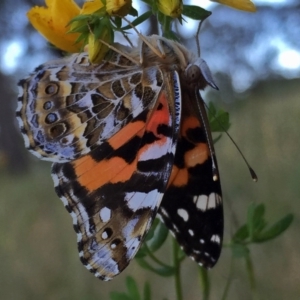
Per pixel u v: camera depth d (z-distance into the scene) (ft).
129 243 0.70
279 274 0.91
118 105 0.69
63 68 0.68
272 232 0.74
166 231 0.73
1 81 3.03
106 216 0.70
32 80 0.68
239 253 0.74
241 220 1.02
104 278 0.70
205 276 0.74
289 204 1.02
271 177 1.10
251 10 0.70
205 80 0.69
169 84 0.69
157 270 0.74
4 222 1.52
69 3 0.70
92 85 0.69
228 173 1.16
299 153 1.11
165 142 0.69
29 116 0.68
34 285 1.16
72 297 1.11
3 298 1.19
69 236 1.33
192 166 0.71
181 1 0.68
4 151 2.97
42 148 0.68
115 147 0.69
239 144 1.23
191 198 0.71
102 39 0.68
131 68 0.69
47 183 1.89
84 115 0.69
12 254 1.31
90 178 0.69
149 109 0.69
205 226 0.71
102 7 0.68
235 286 0.90
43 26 0.70
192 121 0.71
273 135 1.20
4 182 2.34
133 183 0.70
